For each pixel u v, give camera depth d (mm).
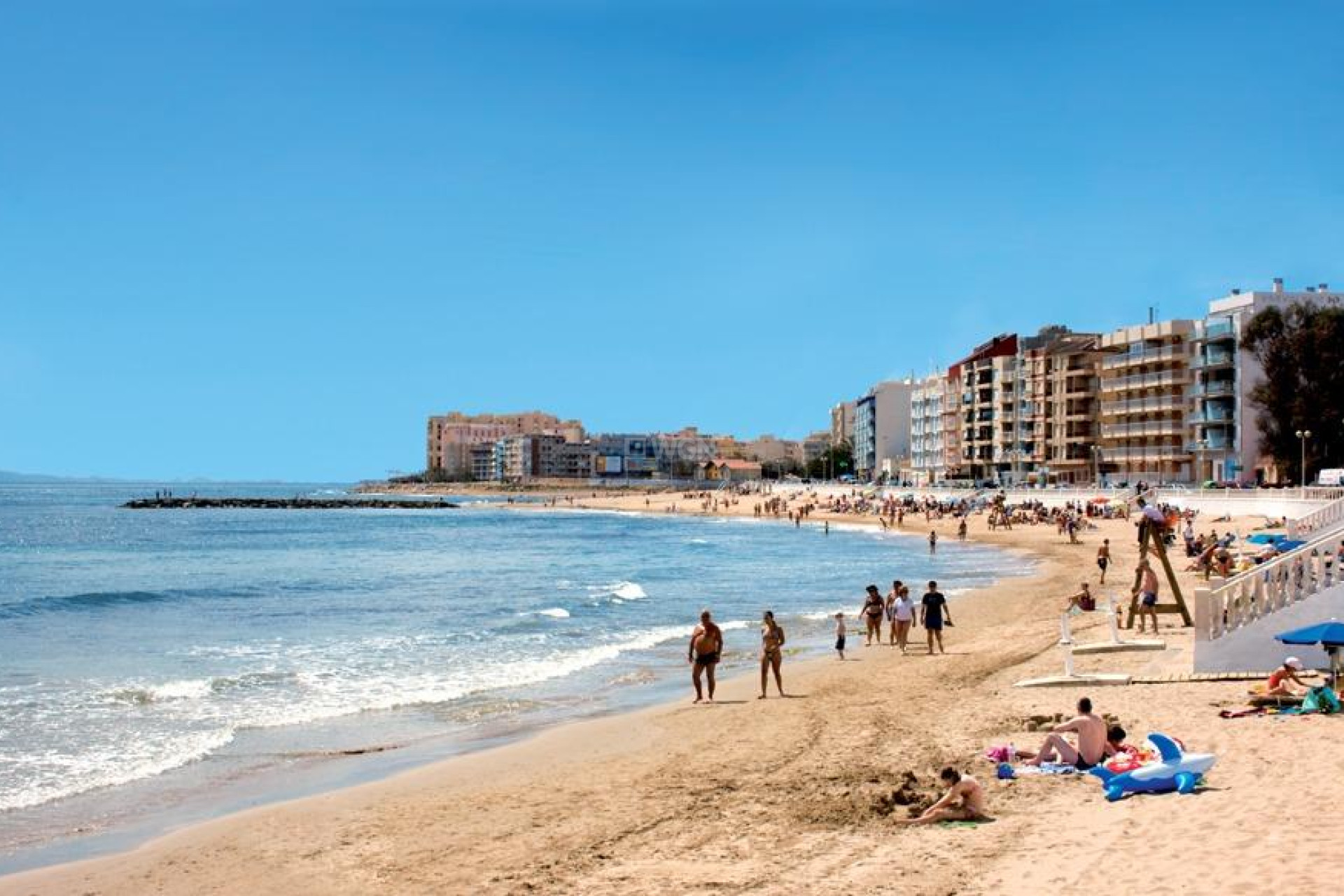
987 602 43875
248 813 16422
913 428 198625
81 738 22031
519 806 16219
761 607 48156
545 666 31453
